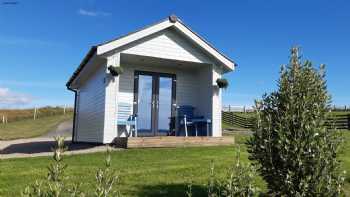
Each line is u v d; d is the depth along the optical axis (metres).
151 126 16.03
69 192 2.80
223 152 12.53
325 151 4.94
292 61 5.41
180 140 14.23
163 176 8.56
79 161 10.66
